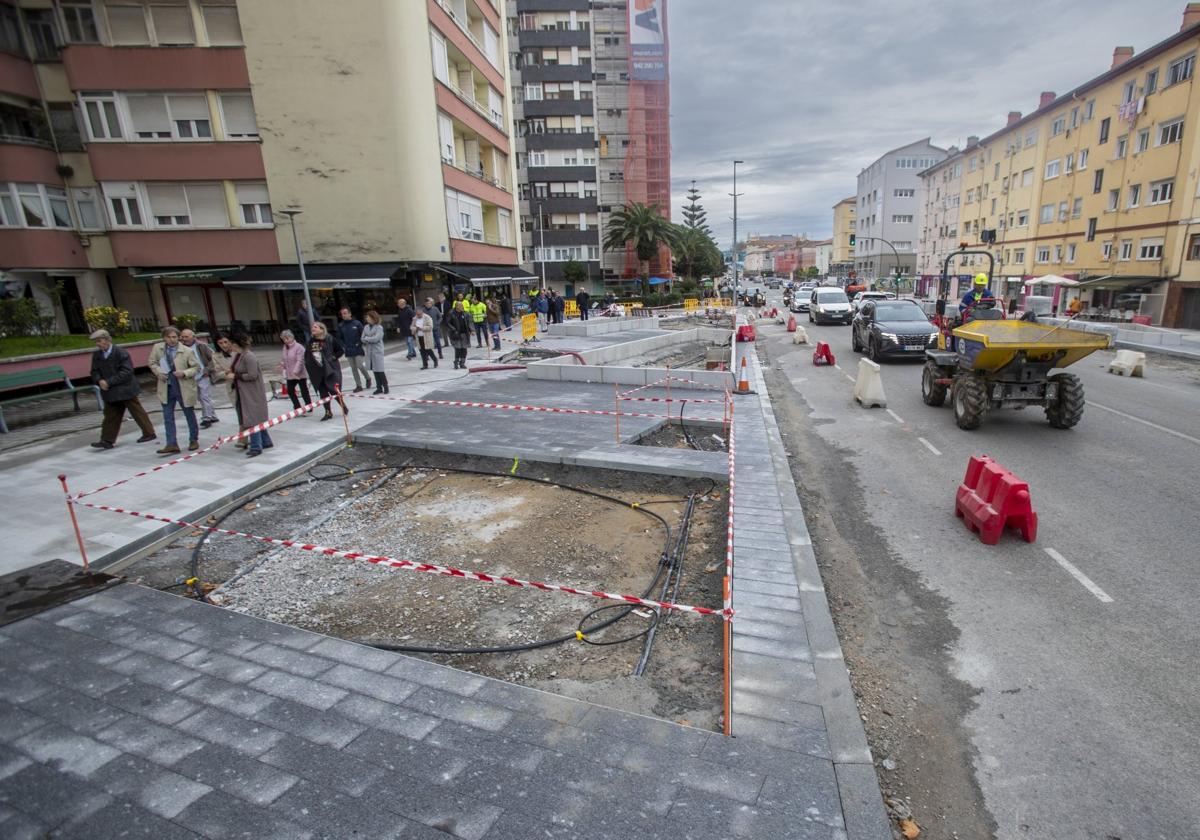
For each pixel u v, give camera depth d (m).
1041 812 3.29
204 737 3.71
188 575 6.09
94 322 17.95
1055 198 39.06
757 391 13.86
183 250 23.62
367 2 22.59
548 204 58.75
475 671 4.52
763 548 6.15
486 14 32.47
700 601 5.32
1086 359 18.70
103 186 22.81
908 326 18.17
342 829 3.04
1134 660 4.46
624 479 8.50
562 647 4.77
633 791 3.25
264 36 22.52
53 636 4.81
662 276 62.59
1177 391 13.57
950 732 3.86
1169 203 29.11
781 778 3.32
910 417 11.73
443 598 5.60
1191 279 27.75
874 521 7.07
